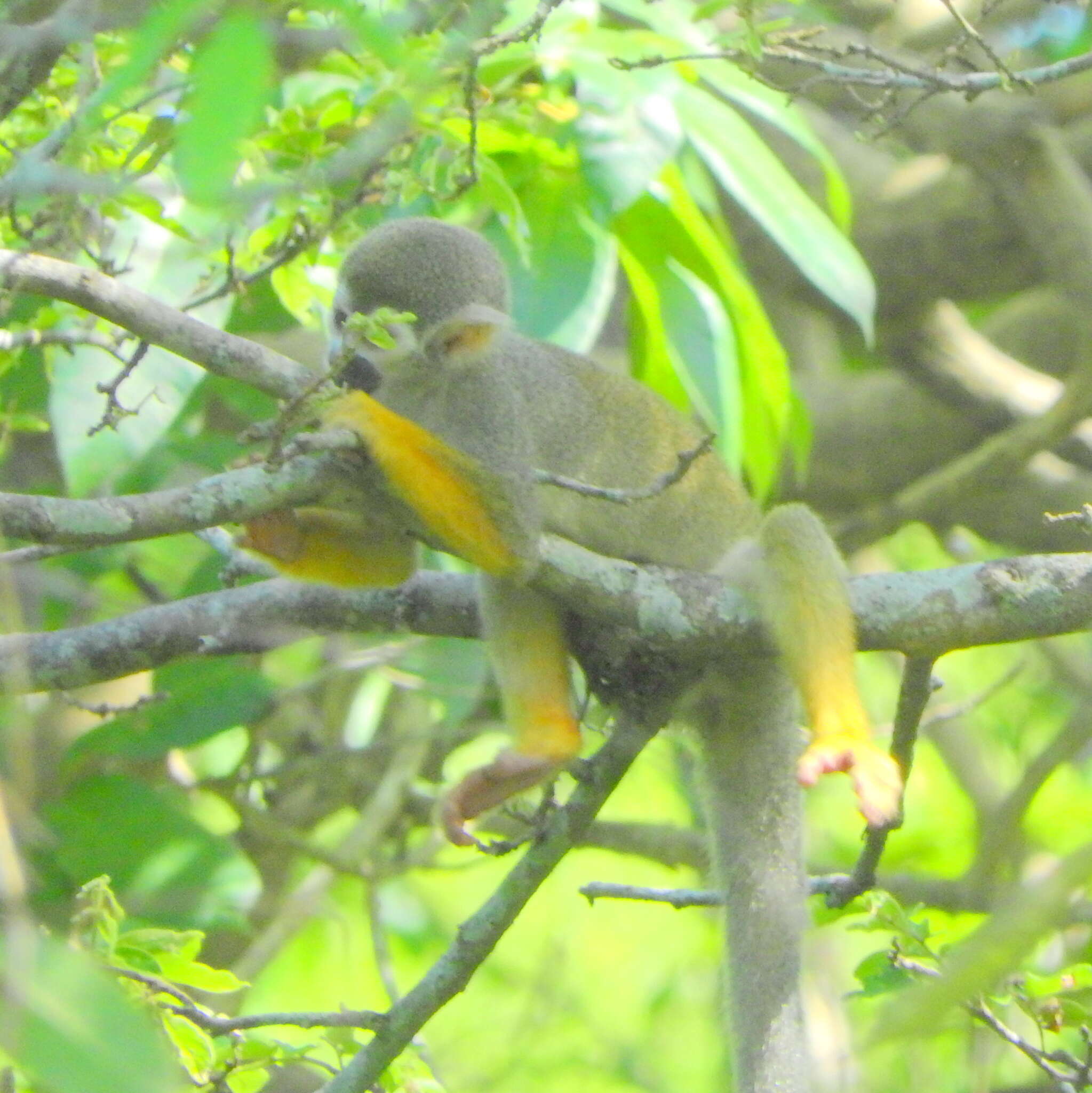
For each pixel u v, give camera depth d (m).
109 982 3.71
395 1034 8.61
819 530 9.34
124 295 8.70
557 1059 18.50
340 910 16.83
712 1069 18.67
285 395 8.98
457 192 8.77
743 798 10.18
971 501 17.73
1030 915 3.87
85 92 7.59
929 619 8.67
